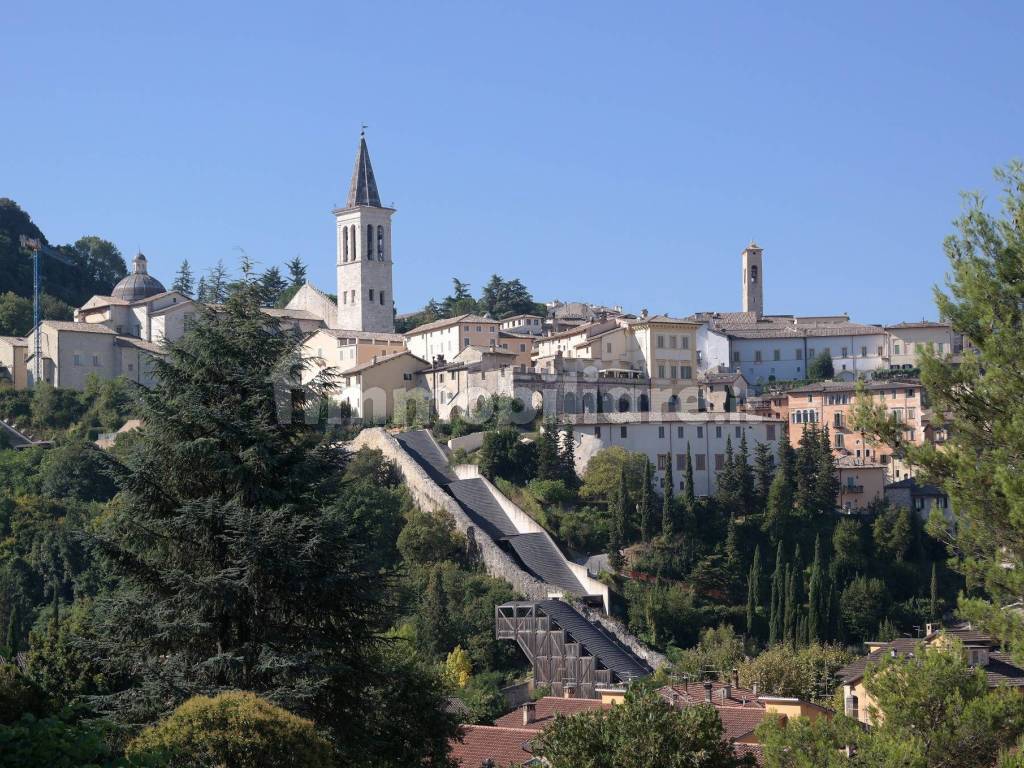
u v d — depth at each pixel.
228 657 71.75
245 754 59.88
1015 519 62.12
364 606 78.00
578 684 177.00
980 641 118.00
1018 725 66.88
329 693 74.62
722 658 167.25
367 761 74.06
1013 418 65.19
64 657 91.12
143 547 77.88
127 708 72.00
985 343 68.38
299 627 76.06
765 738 72.00
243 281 82.75
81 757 51.03
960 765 67.00
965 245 70.44
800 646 180.88
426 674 80.75
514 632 186.75
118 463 78.31
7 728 50.88
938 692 68.69
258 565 73.38
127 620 74.88
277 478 78.81
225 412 78.88
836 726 71.25
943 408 70.00
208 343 79.81
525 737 105.31
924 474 69.75
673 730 70.62
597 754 70.38
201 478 78.81
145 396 79.44
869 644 151.38
